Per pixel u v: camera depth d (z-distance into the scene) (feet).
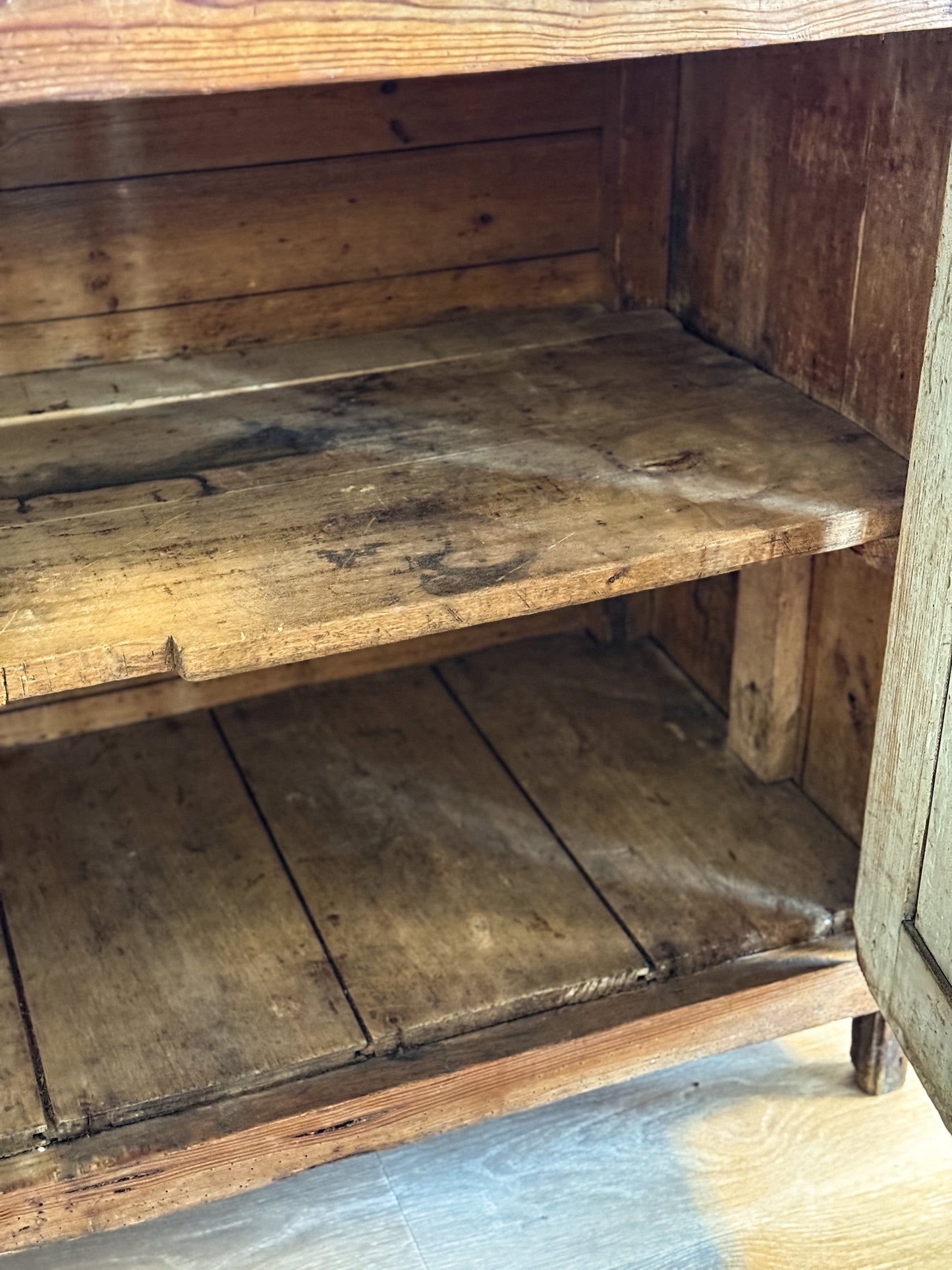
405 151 5.38
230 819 5.51
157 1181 4.16
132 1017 4.56
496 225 5.66
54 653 3.53
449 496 4.27
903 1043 4.14
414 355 5.40
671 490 4.26
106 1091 4.26
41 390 5.10
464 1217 4.67
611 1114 5.07
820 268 4.68
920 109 4.03
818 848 5.30
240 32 2.89
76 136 4.91
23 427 4.82
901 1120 5.02
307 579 3.84
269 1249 4.57
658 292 5.79
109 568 3.92
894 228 4.26
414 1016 4.53
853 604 5.00
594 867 5.22
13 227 4.98
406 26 3.01
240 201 5.24
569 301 5.94
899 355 4.37
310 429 4.77
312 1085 4.33
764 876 5.15
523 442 4.61
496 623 6.62
